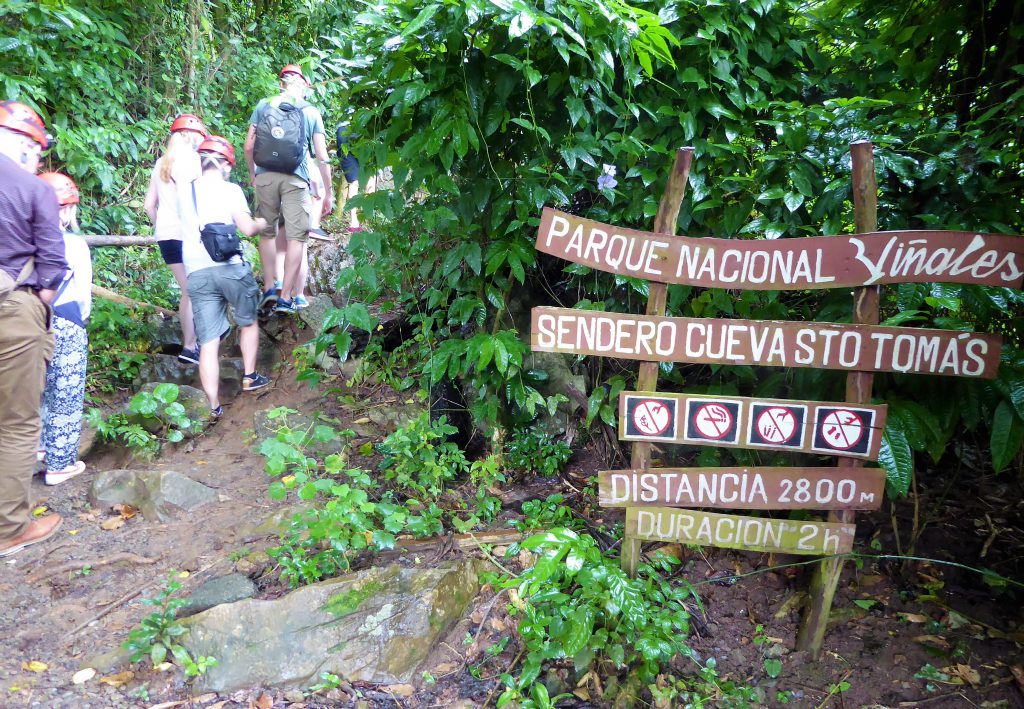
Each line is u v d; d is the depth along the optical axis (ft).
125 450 12.93
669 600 8.11
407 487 10.78
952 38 9.87
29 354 9.48
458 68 8.46
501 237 9.83
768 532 7.52
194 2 22.48
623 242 7.19
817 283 7.02
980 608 8.25
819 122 8.67
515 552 8.57
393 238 10.34
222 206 12.94
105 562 9.73
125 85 19.89
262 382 14.78
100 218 18.78
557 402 11.06
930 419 7.93
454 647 8.05
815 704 7.31
